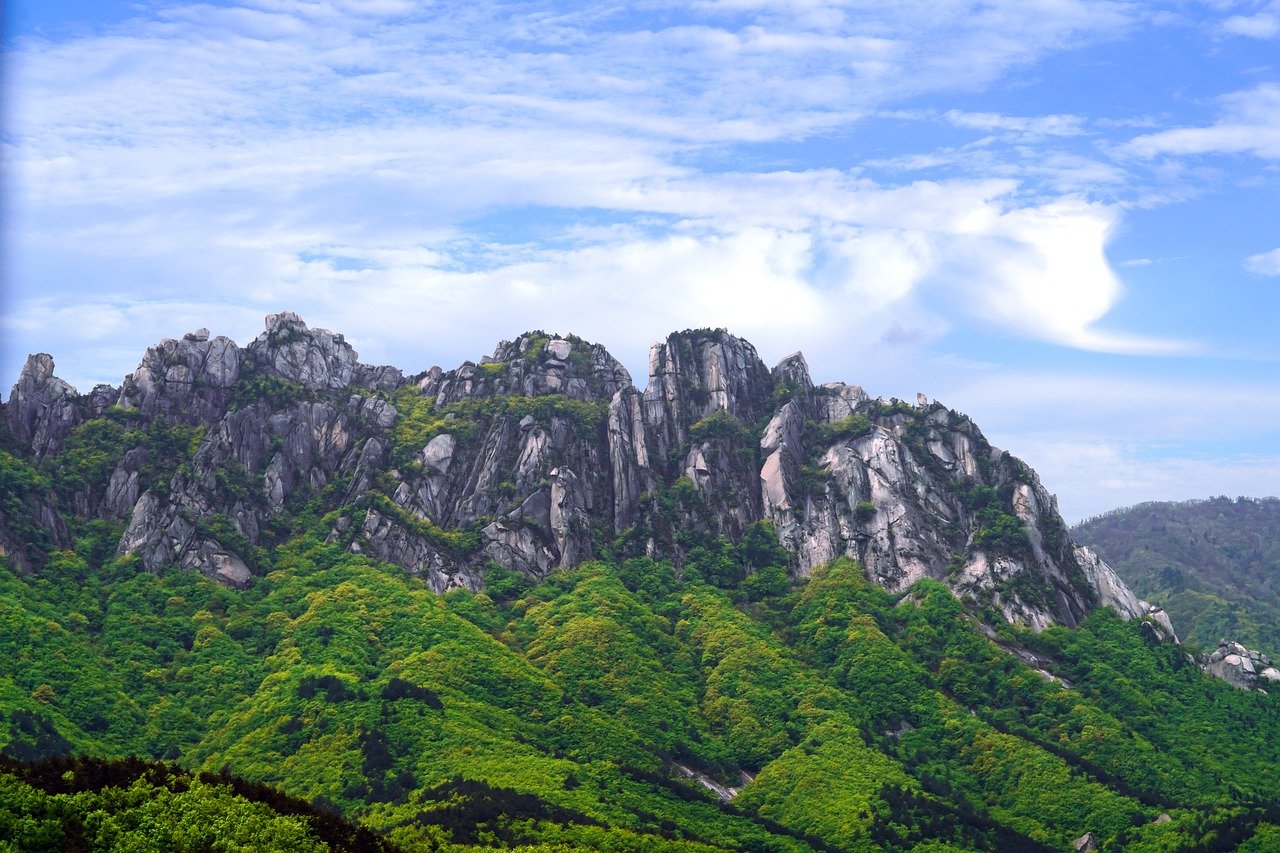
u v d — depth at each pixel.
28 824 170.00
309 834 188.62
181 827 176.88
